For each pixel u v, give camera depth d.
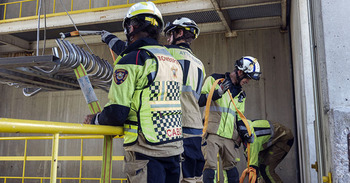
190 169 2.13
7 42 8.59
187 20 2.42
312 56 2.25
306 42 3.71
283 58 7.71
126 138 1.59
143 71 1.58
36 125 1.13
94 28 8.32
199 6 6.39
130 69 1.56
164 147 1.57
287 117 7.46
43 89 2.90
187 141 2.16
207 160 3.68
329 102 1.81
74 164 8.56
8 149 9.15
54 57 1.80
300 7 3.79
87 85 1.98
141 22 1.75
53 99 9.10
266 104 7.62
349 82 1.80
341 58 1.83
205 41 8.29
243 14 7.61
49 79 2.53
